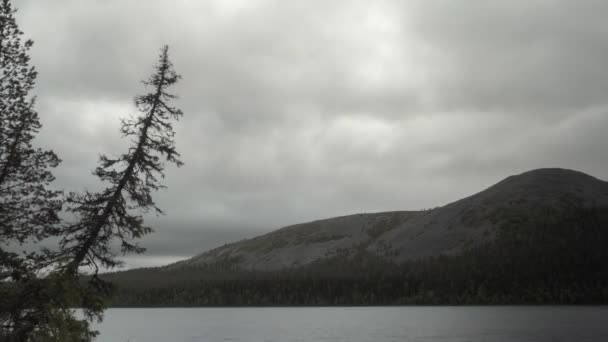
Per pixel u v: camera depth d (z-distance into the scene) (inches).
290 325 6697.8
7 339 826.2
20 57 927.7
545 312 7588.6
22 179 916.0
